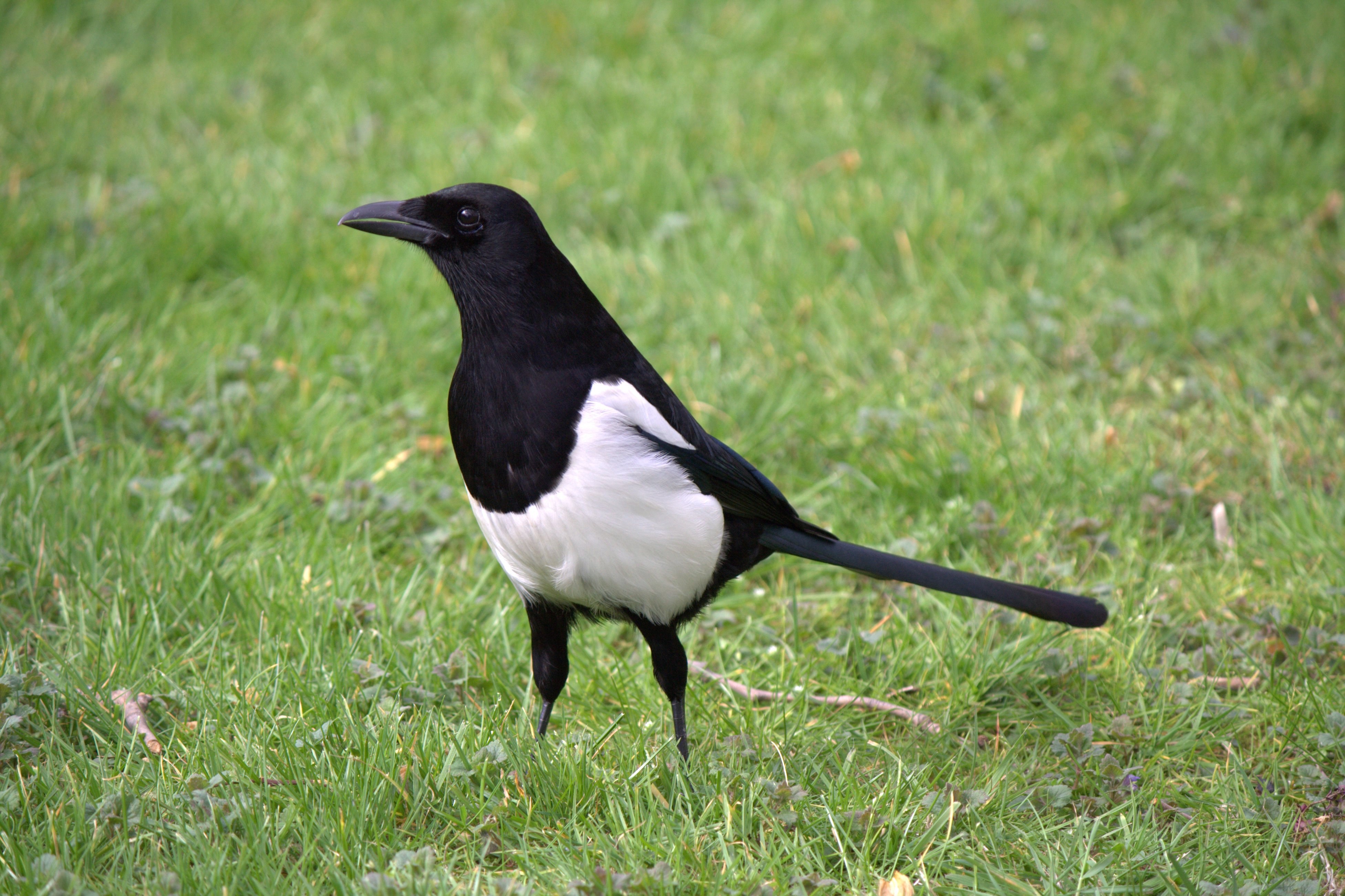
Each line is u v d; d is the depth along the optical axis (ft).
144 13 52.95
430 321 35.55
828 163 43.19
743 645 25.77
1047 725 23.13
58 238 37.40
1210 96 46.50
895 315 36.37
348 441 30.53
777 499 21.49
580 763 20.01
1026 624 25.49
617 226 41.04
